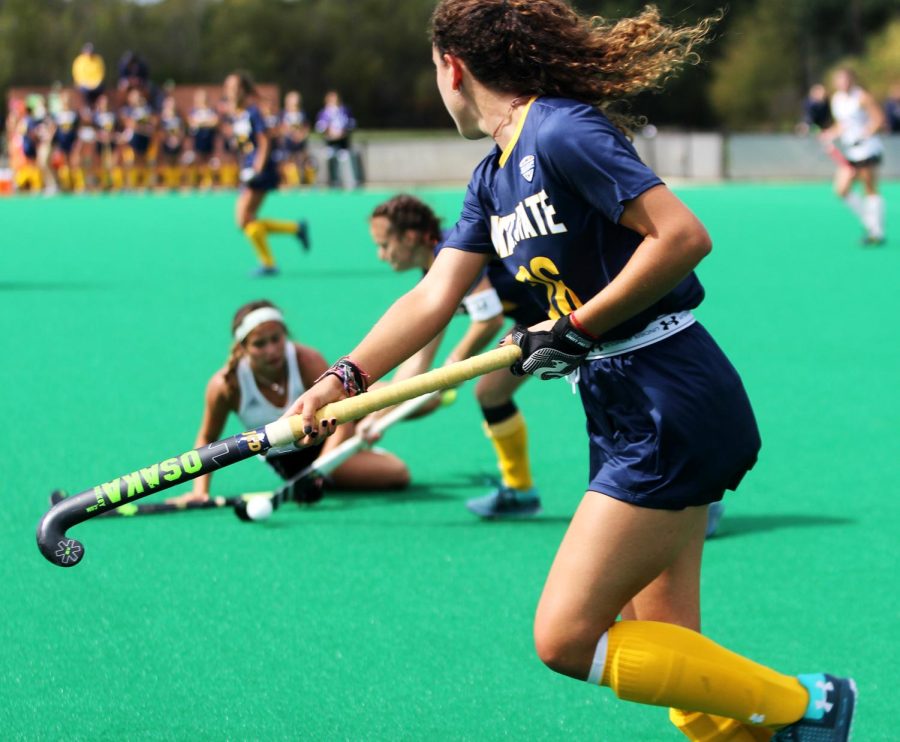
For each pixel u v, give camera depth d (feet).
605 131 32.53
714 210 276.41
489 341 62.08
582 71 34.19
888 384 99.71
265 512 65.16
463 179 378.73
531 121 33.71
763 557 60.23
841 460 77.46
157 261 196.03
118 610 53.67
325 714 44.16
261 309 66.69
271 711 44.37
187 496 68.69
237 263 193.67
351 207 301.84
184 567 59.06
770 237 220.64
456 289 37.32
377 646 49.96
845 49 586.45
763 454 79.10
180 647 49.85
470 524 65.77
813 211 272.51
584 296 34.58
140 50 643.45
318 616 53.06
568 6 35.04
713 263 184.75
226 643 50.29
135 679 46.98
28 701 45.03
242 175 174.60
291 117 369.71
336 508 68.59
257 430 34.17
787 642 50.21
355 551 61.31
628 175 32.01
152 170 377.91
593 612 33.99
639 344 34.53
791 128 571.28
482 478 74.64
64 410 91.71
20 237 236.63
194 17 650.02
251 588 56.29
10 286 164.35
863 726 43.06
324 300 150.82
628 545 34.14
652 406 34.24
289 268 186.91
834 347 116.26
